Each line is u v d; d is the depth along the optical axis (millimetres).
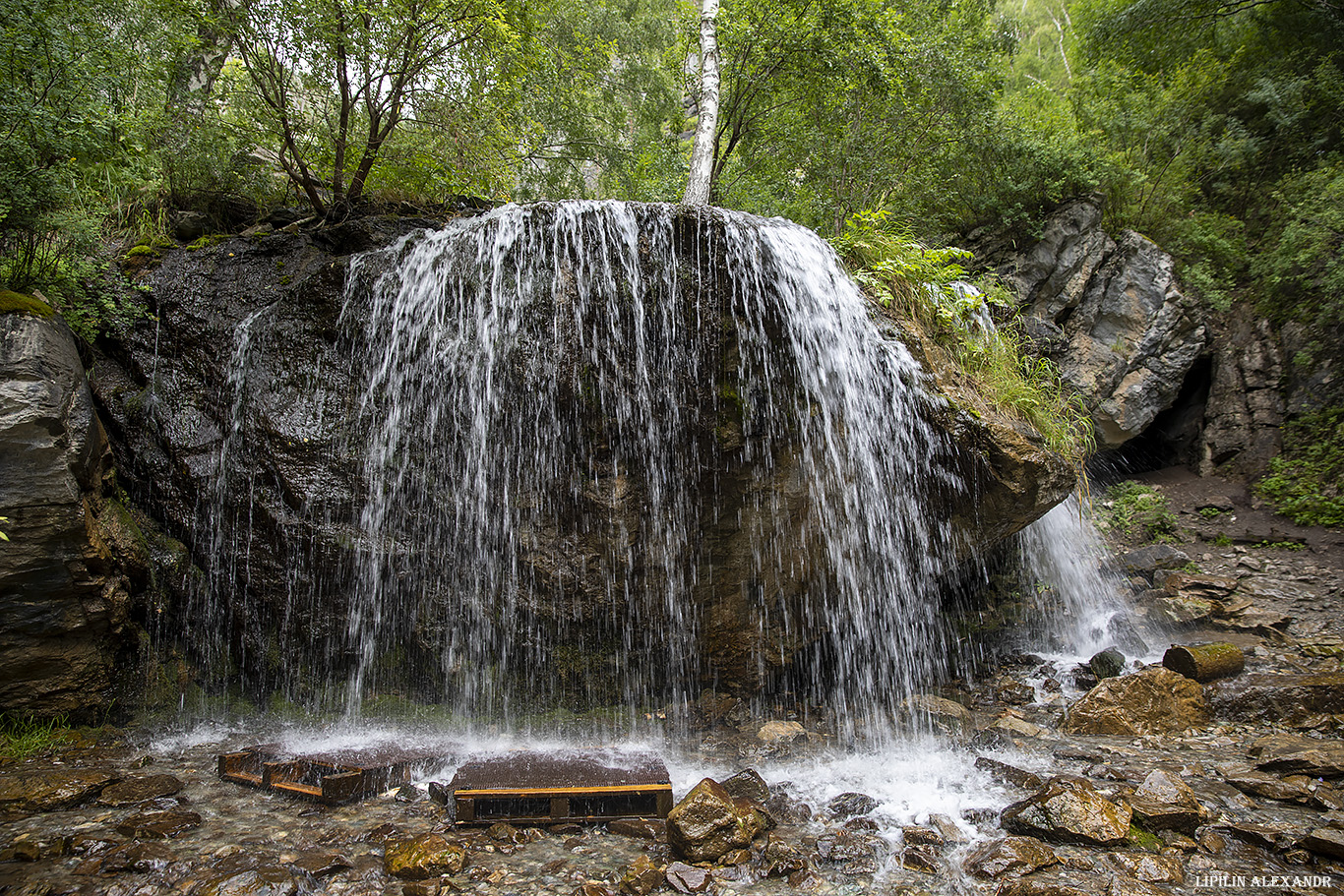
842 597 5641
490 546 5418
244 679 5535
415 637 5402
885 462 5406
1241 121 12461
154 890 3029
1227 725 5223
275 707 5426
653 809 3873
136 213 7062
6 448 4387
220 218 7508
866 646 5777
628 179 12484
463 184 8336
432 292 5574
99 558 4898
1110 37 13844
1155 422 11625
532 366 5258
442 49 7098
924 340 5699
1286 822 3662
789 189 12102
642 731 5223
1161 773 3975
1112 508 10305
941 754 4773
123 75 5996
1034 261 11312
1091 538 8977
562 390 5211
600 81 13227
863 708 5621
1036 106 14516
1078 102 13023
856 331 5449
